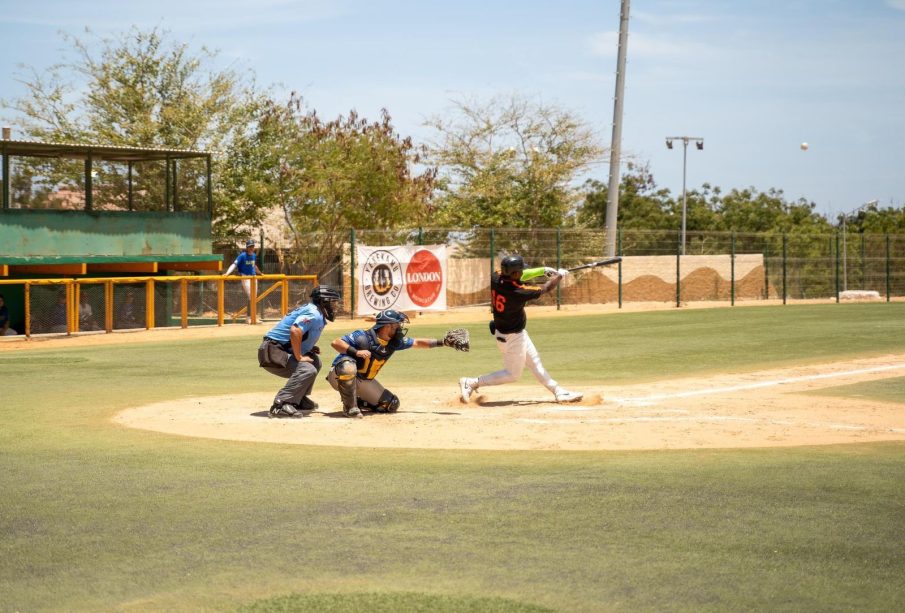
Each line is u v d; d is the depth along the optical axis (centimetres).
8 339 2372
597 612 475
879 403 1230
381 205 4041
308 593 502
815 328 2677
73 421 1087
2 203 2712
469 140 4638
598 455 873
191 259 2898
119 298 2847
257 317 3091
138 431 1011
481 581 520
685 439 958
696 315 3309
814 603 486
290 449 903
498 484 748
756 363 1806
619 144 3703
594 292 3991
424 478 771
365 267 3045
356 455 873
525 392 1364
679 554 566
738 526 624
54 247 2638
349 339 1099
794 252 4619
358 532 614
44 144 2622
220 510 670
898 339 2306
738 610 477
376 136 4050
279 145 3925
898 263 4744
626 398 1284
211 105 3862
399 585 514
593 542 590
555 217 4644
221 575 532
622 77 3662
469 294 3647
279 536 607
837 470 799
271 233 4141
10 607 486
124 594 504
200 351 2098
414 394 1331
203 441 947
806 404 1218
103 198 3144
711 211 6731
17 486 746
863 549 574
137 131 3753
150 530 621
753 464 827
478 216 4541
